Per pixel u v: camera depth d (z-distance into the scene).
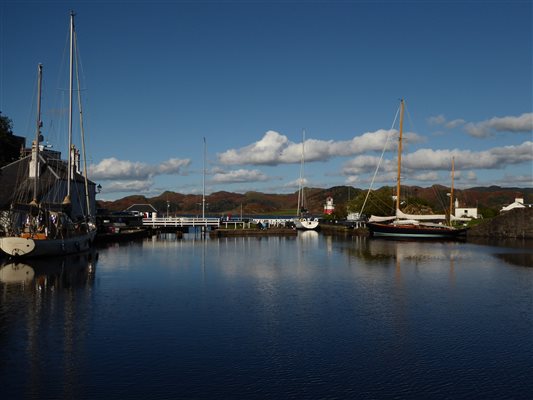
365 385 16.36
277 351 19.78
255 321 24.55
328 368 17.92
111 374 17.17
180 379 16.78
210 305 28.31
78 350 19.75
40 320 24.38
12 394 15.46
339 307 27.97
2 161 71.50
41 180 69.00
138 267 45.53
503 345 20.75
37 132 51.97
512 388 16.22
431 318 25.38
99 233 83.25
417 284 36.22
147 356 19.08
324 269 44.94
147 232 101.44
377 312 26.72
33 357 18.84
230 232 105.44
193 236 104.31
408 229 92.56
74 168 79.94
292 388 16.08
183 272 42.38
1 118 74.94
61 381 16.53
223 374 17.25
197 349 20.00
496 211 162.88
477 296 31.48
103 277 38.66
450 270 44.38
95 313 26.02
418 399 15.33
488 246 74.94
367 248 70.56
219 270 43.97
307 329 23.12
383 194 128.38
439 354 19.56
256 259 54.06
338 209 157.25
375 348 20.27
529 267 46.78
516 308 27.83
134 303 28.66
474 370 17.80
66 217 54.38
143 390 15.84
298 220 133.00
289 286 35.16
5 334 21.89
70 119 58.38
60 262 46.88
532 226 95.75
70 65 59.06
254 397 15.35
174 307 27.67
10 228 50.50
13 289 32.50
